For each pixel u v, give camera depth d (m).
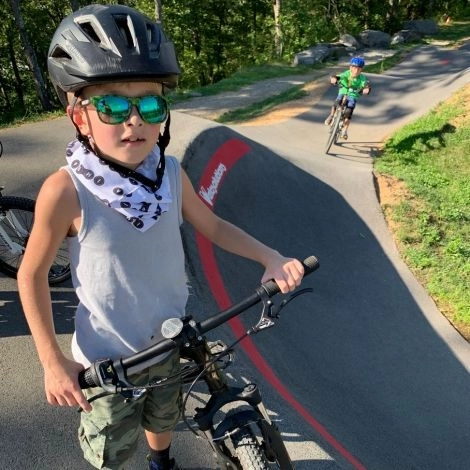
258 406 2.00
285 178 8.16
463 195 9.49
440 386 5.14
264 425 1.95
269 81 18.45
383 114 14.09
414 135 11.80
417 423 4.39
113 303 1.68
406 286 6.88
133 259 1.63
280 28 27.47
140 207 1.56
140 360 1.62
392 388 4.84
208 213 1.96
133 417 1.98
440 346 5.83
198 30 31.58
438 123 12.09
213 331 3.64
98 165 1.52
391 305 6.40
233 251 1.98
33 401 2.89
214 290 4.44
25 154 6.59
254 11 32.31
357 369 4.92
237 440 1.85
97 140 1.51
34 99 33.12
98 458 1.97
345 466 2.73
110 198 1.52
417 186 9.48
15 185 5.72
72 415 2.80
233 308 1.74
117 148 1.50
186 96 16.27
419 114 13.50
